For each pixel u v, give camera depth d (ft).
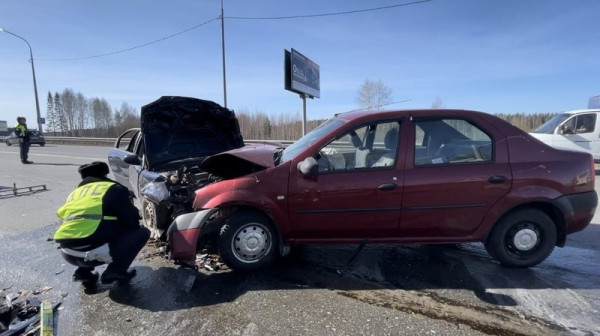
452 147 11.84
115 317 9.75
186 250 11.57
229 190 11.81
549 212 12.17
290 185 11.73
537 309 9.78
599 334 8.62
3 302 10.60
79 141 96.17
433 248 14.30
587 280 11.44
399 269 12.44
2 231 17.39
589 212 11.93
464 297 10.49
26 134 44.91
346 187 11.60
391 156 11.81
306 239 12.17
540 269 12.26
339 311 9.83
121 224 11.57
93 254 10.88
